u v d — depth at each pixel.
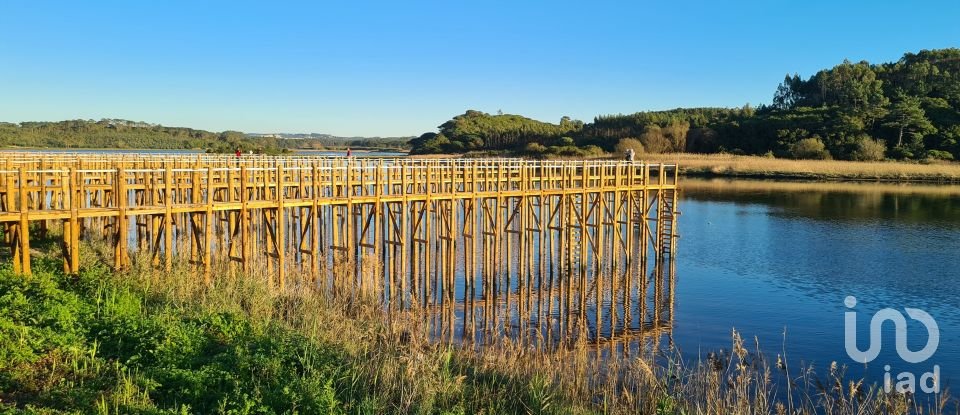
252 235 22.83
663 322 20.92
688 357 17.28
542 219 27.58
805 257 30.97
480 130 152.50
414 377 11.28
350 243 21.97
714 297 24.00
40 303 13.13
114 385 10.02
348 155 37.06
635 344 18.66
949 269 27.83
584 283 25.33
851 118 100.12
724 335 19.45
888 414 11.79
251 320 14.19
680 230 39.44
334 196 22.06
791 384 14.90
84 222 27.83
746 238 36.47
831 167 76.19
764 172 76.25
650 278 27.64
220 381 10.30
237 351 11.27
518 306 23.47
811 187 65.00
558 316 22.00
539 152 108.19
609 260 30.97
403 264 22.11
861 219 42.91
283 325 14.37
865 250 32.31
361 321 16.77
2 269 15.62
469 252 26.95
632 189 29.56
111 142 152.62
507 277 24.00
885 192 59.84
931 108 105.81
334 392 10.47
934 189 61.97
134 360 10.98
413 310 20.77
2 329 11.16
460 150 132.12
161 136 166.12
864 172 72.62
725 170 78.44
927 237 35.81
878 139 93.31
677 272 28.47
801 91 147.88
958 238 35.41
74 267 16.67
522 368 13.65
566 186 28.75
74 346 11.09
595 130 135.12
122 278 16.52
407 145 175.25
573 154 104.38
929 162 80.94
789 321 20.78
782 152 96.62
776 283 26.02
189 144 163.75
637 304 23.39
